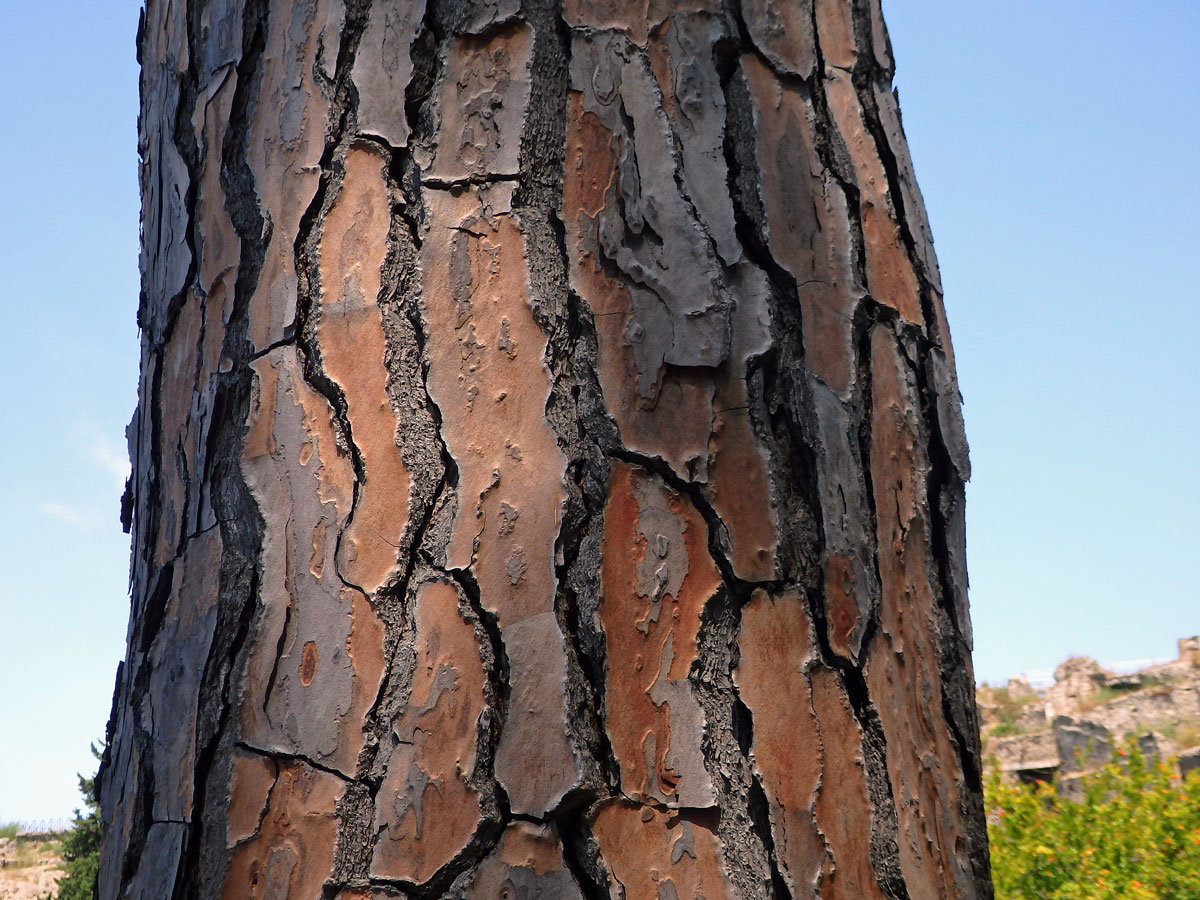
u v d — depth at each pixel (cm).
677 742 138
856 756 144
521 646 138
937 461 159
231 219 155
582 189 147
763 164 152
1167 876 485
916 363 159
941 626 155
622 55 150
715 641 141
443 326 144
